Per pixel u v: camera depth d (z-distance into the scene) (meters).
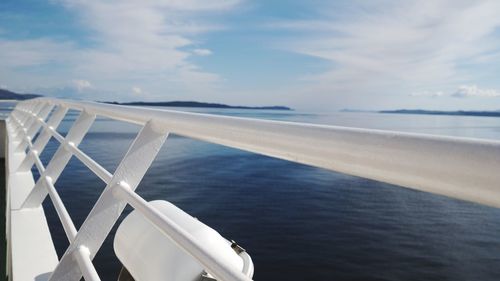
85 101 2.48
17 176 4.31
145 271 1.32
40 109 4.74
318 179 46.41
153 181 38.41
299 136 0.60
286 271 18.77
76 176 35.78
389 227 28.48
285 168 52.88
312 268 19.38
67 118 84.56
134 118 1.47
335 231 26.09
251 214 28.92
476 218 33.00
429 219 31.94
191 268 1.23
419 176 0.45
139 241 1.41
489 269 21.44
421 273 20.42
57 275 1.47
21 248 2.31
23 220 2.81
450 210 35.50
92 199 27.61
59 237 20.22
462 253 23.94
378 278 19.20
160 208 1.53
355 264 20.47
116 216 1.50
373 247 23.56
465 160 0.38
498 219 32.56
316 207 33.00
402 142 0.45
